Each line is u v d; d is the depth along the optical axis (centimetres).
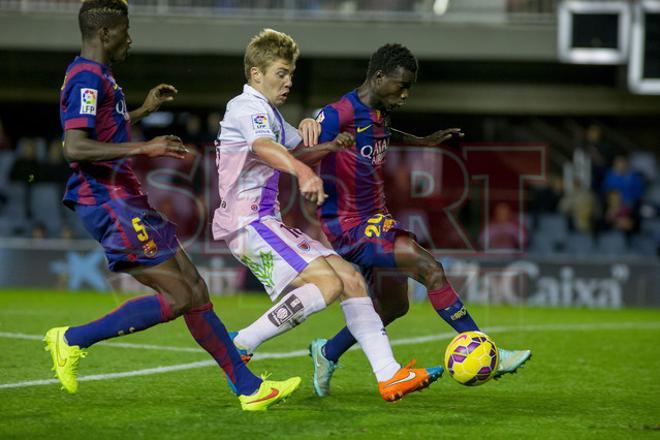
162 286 1516
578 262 4219
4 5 4856
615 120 5622
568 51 4750
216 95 5162
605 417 1584
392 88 1706
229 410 1551
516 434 1423
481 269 4162
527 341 2758
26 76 5125
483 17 4909
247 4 4906
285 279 1580
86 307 3434
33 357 2147
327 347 1717
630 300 4231
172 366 2066
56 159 4678
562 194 4744
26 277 4312
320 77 5156
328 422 1466
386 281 1733
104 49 1502
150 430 1387
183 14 4869
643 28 4719
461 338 1622
